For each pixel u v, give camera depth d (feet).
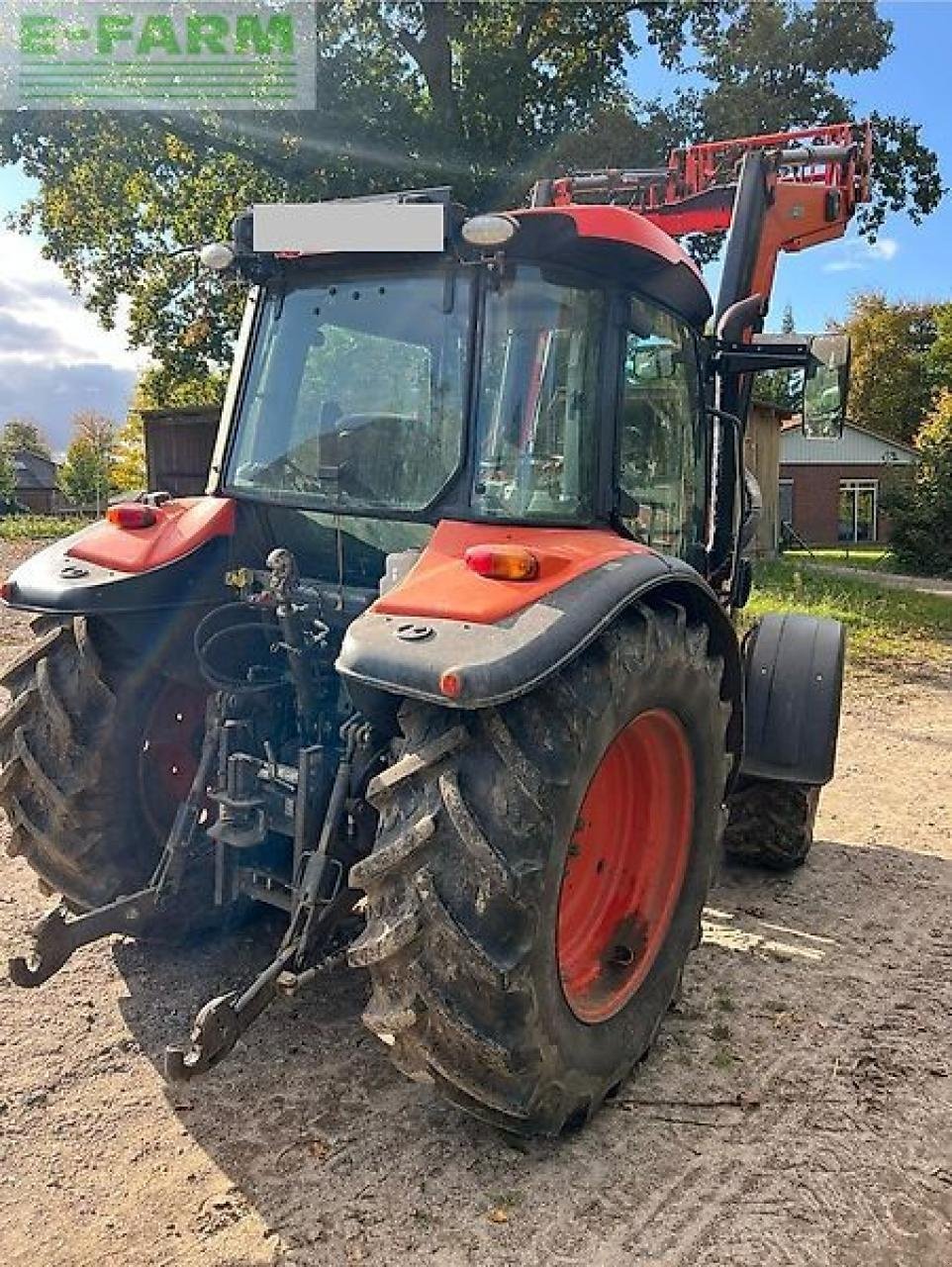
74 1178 8.18
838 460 127.54
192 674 10.83
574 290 9.54
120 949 11.68
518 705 7.87
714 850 10.52
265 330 10.86
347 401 10.08
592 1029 8.80
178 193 60.85
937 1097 9.58
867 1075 9.87
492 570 7.96
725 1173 8.48
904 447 126.21
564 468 9.63
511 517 9.29
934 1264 7.61
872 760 21.13
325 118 53.98
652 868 10.21
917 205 62.69
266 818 9.43
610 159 57.62
